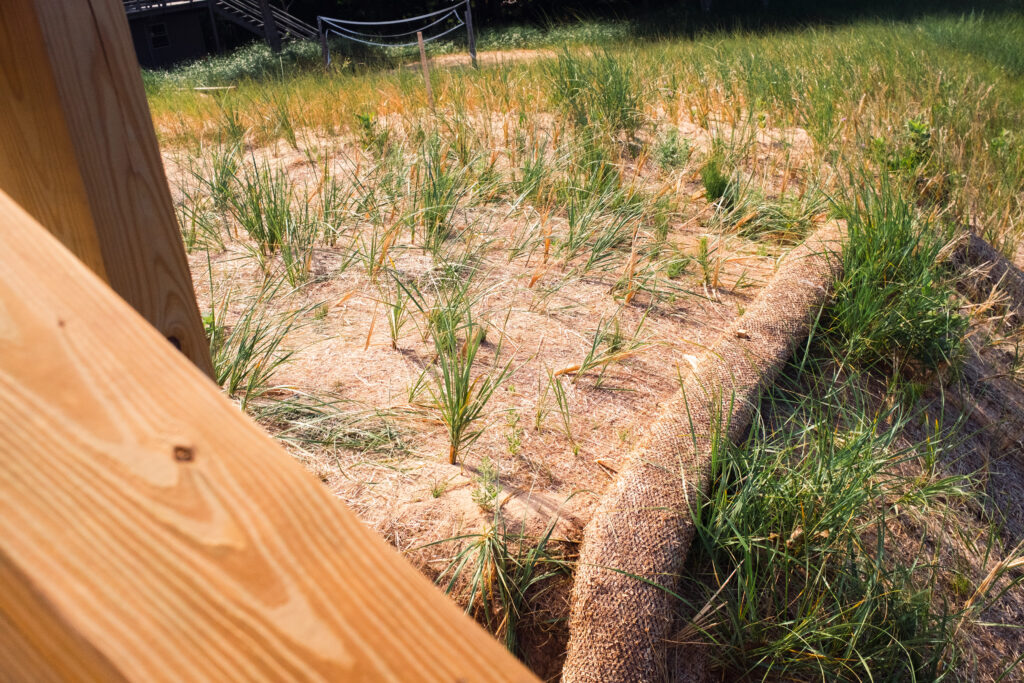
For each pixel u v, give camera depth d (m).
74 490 0.51
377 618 0.55
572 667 2.27
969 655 2.81
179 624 0.49
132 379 0.56
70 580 0.48
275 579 0.53
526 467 2.83
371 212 4.94
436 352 3.49
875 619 2.62
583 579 2.39
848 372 3.85
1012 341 4.72
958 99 8.34
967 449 3.83
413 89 8.34
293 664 0.52
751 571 2.50
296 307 3.83
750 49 11.23
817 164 6.30
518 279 4.29
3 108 1.11
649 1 27.50
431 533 2.46
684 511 2.62
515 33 23.08
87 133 1.13
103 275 1.20
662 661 2.31
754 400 3.26
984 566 3.01
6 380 0.52
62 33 1.08
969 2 18.59
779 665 2.49
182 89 12.16
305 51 20.55
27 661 0.48
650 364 3.59
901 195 5.22
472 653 0.57
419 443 2.89
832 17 19.72
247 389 3.01
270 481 0.56
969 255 5.04
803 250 4.57
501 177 5.56
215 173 5.33
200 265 4.29
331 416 2.95
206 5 25.62
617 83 6.97
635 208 5.16
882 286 4.31
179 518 0.52
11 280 0.56
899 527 3.11
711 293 4.39
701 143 7.02
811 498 2.78
